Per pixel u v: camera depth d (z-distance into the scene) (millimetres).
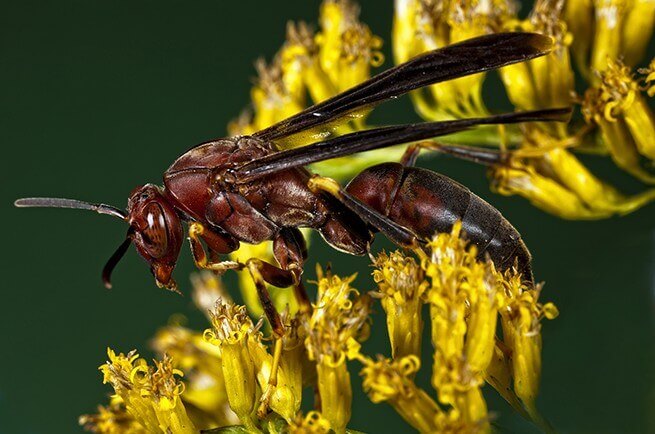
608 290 126
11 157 150
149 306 146
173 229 129
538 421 121
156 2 153
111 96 151
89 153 150
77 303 147
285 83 144
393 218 128
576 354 125
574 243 139
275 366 123
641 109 132
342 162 138
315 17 152
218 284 144
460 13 138
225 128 151
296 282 128
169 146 151
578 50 137
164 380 123
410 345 122
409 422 118
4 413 143
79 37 152
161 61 152
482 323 118
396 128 125
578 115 138
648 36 135
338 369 121
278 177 130
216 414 129
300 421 120
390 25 151
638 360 124
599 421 123
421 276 122
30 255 148
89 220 149
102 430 127
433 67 127
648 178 134
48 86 151
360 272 143
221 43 152
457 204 128
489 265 120
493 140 137
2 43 152
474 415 117
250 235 130
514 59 126
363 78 143
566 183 135
